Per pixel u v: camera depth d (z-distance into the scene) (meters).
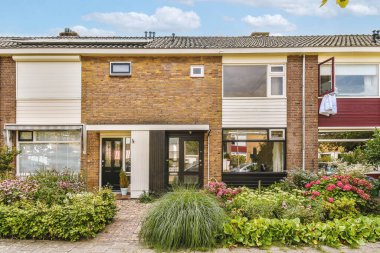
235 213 6.96
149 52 12.09
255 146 12.40
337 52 12.25
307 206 7.47
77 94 12.28
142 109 12.30
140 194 11.83
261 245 6.19
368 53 12.41
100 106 12.30
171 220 6.14
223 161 12.39
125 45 13.00
